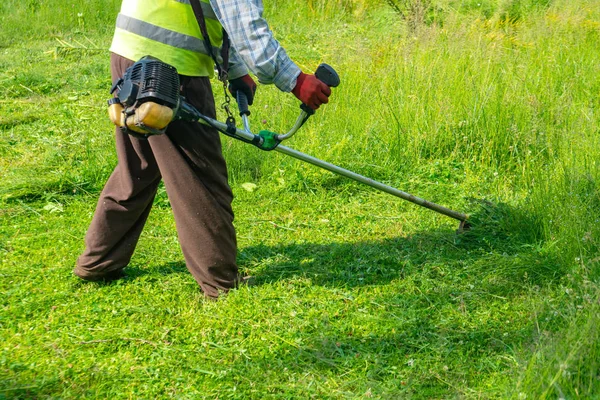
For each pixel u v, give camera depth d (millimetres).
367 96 6227
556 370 2695
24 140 6086
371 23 10086
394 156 5523
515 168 5246
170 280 3779
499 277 3701
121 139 3418
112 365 3049
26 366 3008
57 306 3518
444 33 7566
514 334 3223
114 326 3352
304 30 9914
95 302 3568
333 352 3131
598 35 7684
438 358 3078
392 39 8102
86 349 3160
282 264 3955
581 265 3578
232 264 3562
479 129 5531
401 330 3295
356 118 5922
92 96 7328
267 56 3189
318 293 3639
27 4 10320
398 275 3838
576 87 6281
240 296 3518
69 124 6430
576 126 5113
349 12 10461
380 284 3734
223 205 3473
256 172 5379
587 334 2824
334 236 4418
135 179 3475
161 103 3033
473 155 5434
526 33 7723
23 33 9773
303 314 3441
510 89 5961
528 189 4781
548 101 5816
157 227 4520
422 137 5574
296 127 3428
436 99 5895
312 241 4336
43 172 5348
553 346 2826
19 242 4270
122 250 3660
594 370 2707
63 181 5082
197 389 2914
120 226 3586
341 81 6520
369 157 5469
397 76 6438
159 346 3184
